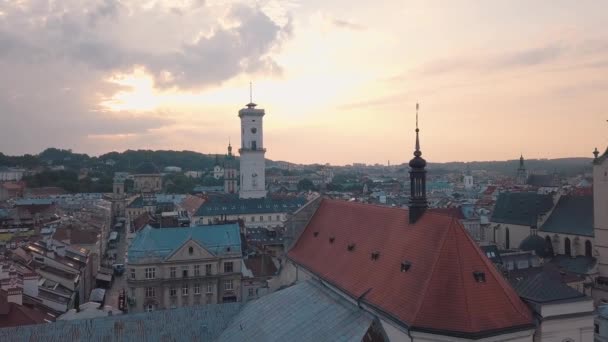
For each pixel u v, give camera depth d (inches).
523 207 6205.7
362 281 2497.5
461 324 1884.8
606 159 4749.0
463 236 2143.2
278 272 4109.3
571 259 5118.1
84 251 5521.7
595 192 4894.2
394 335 2094.0
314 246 3304.6
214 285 4151.1
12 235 6392.7
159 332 2704.2
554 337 2014.0
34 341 2477.9
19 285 3176.7
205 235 4315.9
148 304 3996.1
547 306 1990.7
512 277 4042.8
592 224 5196.9
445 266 2059.5
